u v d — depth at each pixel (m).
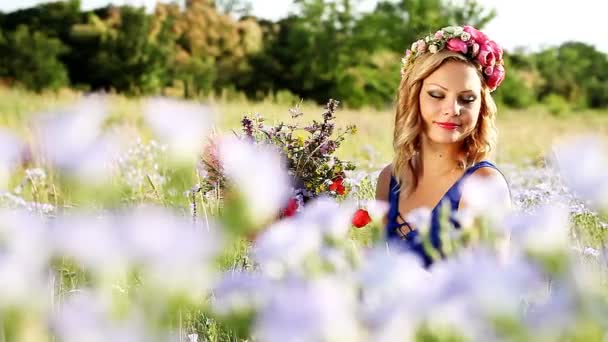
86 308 0.48
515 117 24.52
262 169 0.53
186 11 30.47
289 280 0.58
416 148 2.54
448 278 0.52
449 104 2.38
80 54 27.77
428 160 2.51
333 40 29.98
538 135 14.24
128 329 0.48
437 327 0.52
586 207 2.72
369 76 29.98
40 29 28.66
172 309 0.49
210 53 30.28
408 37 29.58
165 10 30.17
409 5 29.75
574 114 32.66
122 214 0.53
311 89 30.14
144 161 5.09
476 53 2.45
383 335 0.52
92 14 28.77
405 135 2.53
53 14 28.72
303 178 2.98
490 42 2.49
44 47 26.88
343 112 16.41
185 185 0.56
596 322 0.54
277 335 0.48
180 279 0.49
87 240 0.48
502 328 0.51
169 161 0.55
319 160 3.02
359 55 30.09
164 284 0.49
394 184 2.58
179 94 25.67
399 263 0.55
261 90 29.81
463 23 28.75
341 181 3.05
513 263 0.55
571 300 0.54
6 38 26.95
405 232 2.47
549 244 0.64
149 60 27.47
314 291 0.50
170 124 0.55
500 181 2.38
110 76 27.30
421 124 2.52
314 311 0.48
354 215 1.86
